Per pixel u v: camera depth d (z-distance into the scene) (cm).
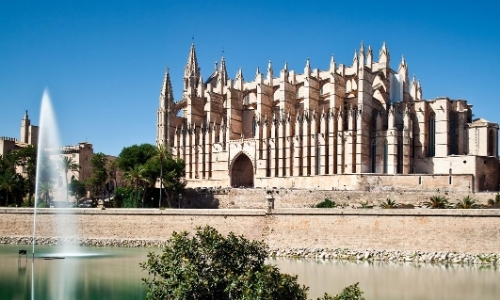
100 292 6294
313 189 12256
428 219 8812
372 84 13938
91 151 16538
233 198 12638
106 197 15688
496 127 13275
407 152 13100
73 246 10519
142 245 10388
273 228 9694
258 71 15325
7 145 17225
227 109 15925
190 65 18888
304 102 14512
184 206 13112
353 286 3606
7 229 11062
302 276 7212
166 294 3709
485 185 12450
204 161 15938
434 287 6525
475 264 8281
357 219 9206
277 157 14575
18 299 5991
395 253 8819
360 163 13188
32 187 14575
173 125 16650
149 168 12656
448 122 13300
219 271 3756
